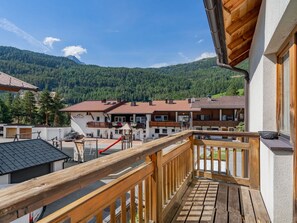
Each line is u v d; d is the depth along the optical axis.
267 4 2.36
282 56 2.51
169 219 2.48
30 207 0.74
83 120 30.62
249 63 4.71
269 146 2.17
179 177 3.14
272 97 2.68
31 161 9.13
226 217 2.52
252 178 3.39
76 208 1.05
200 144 3.93
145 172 1.86
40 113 37.78
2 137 22.02
